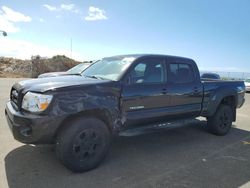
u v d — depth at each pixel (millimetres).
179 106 5094
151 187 3408
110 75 4418
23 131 3510
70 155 3617
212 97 5762
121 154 4590
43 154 4367
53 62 39688
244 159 4555
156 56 4859
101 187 3359
